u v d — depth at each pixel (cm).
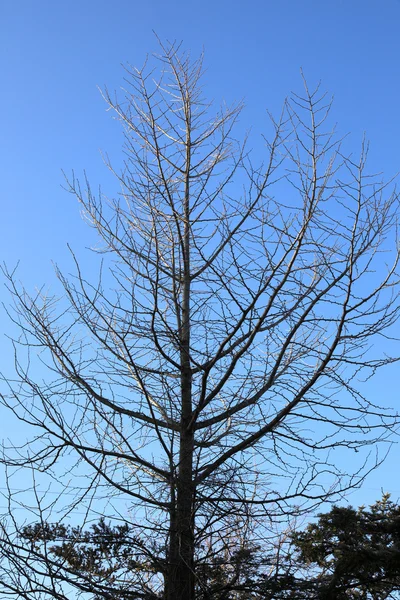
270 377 922
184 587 840
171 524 870
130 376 951
